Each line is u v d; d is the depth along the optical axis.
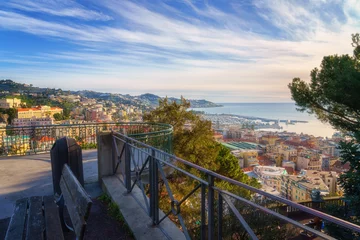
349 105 8.00
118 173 4.68
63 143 2.97
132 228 2.95
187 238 2.44
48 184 4.55
